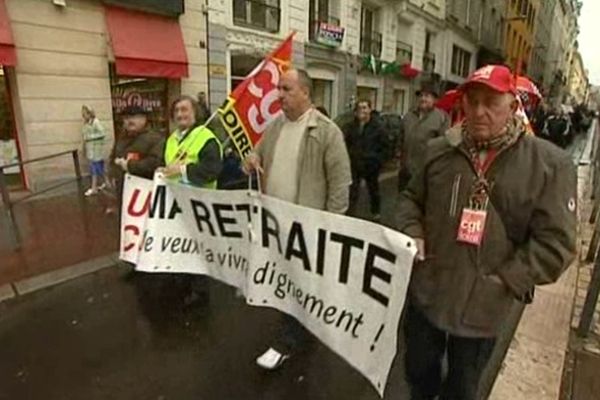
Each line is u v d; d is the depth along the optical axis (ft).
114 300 13.05
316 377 9.70
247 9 39.65
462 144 5.89
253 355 10.46
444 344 6.91
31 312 12.46
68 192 25.39
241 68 40.37
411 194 6.74
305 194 8.91
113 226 19.27
